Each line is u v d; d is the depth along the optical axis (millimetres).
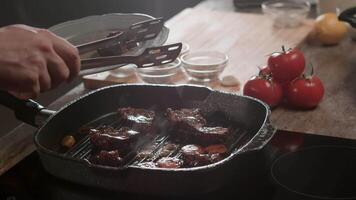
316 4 1658
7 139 1089
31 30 888
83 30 1315
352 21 1289
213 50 1442
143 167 857
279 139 1045
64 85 1975
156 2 2229
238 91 1237
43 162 932
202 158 926
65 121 1035
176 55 986
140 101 1116
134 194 904
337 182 900
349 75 1282
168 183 857
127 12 2182
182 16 1693
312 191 887
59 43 888
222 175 867
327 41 1434
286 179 921
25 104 999
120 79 1312
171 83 1298
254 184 914
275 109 1170
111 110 1107
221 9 1737
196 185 857
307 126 1097
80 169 885
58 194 926
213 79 1301
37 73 848
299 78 1155
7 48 853
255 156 961
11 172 992
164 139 1025
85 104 1067
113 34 1183
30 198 927
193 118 1021
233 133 1026
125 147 985
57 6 2025
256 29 1557
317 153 985
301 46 1454
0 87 870
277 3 1650
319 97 1142
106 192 914
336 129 1078
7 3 1913
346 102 1173
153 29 1129
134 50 1166
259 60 1375
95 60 972
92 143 991
